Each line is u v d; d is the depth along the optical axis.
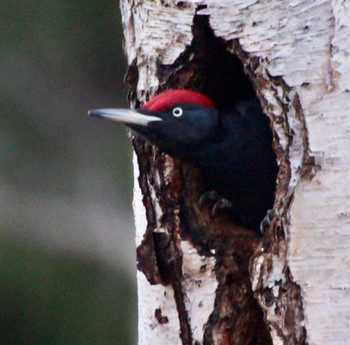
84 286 18.09
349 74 10.56
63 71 18.95
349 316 10.45
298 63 10.77
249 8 11.05
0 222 18.72
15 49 18.62
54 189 19.14
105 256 18.59
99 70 19.00
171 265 11.44
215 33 11.23
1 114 19.03
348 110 10.56
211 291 11.34
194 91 11.86
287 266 10.65
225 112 12.12
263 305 10.73
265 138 12.03
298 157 10.71
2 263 18.12
